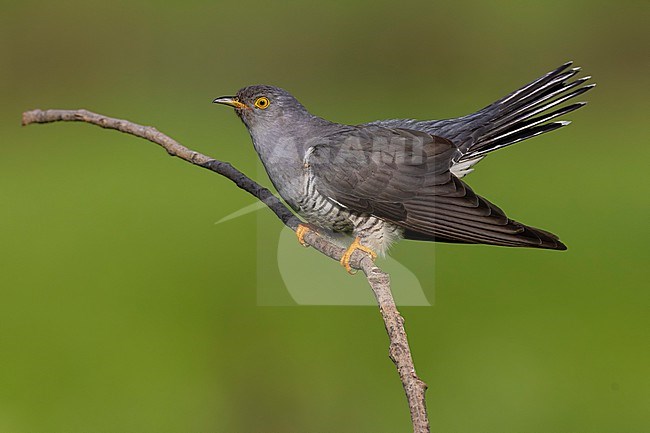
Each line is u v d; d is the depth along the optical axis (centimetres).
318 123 633
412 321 1047
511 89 1748
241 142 1619
